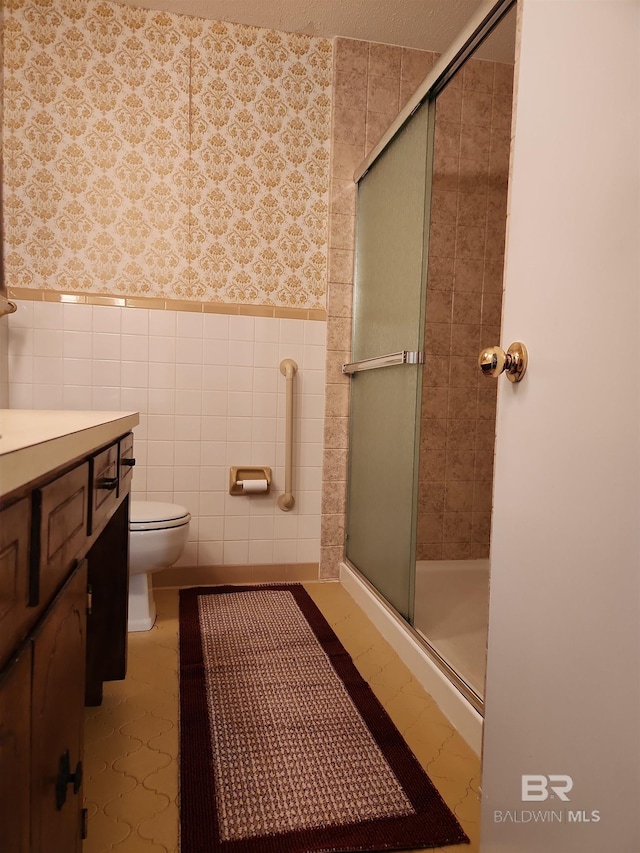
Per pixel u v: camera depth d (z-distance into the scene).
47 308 2.41
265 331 2.62
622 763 0.61
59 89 2.39
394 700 1.68
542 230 0.82
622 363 0.64
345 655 1.94
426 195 1.88
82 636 0.91
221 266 2.57
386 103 2.65
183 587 2.60
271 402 2.64
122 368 2.49
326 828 1.16
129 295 2.50
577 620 0.71
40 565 0.67
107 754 1.39
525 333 0.86
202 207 2.54
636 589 0.60
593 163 0.70
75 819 0.87
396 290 2.14
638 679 0.60
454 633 2.03
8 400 2.40
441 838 1.14
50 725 0.72
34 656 0.65
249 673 1.79
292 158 2.61
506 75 2.88
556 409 0.77
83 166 2.43
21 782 0.61
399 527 2.06
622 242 0.64
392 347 2.17
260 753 1.39
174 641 2.03
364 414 2.50
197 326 2.55
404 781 1.31
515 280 0.89
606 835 0.64
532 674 0.81
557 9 0.79
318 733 1.48
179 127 2.50
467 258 2.90
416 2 2.32
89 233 2.45
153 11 2.44
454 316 2.91
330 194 2.62
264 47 2.54
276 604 2.40
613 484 0.65
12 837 0.58
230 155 2.55
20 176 2.38
